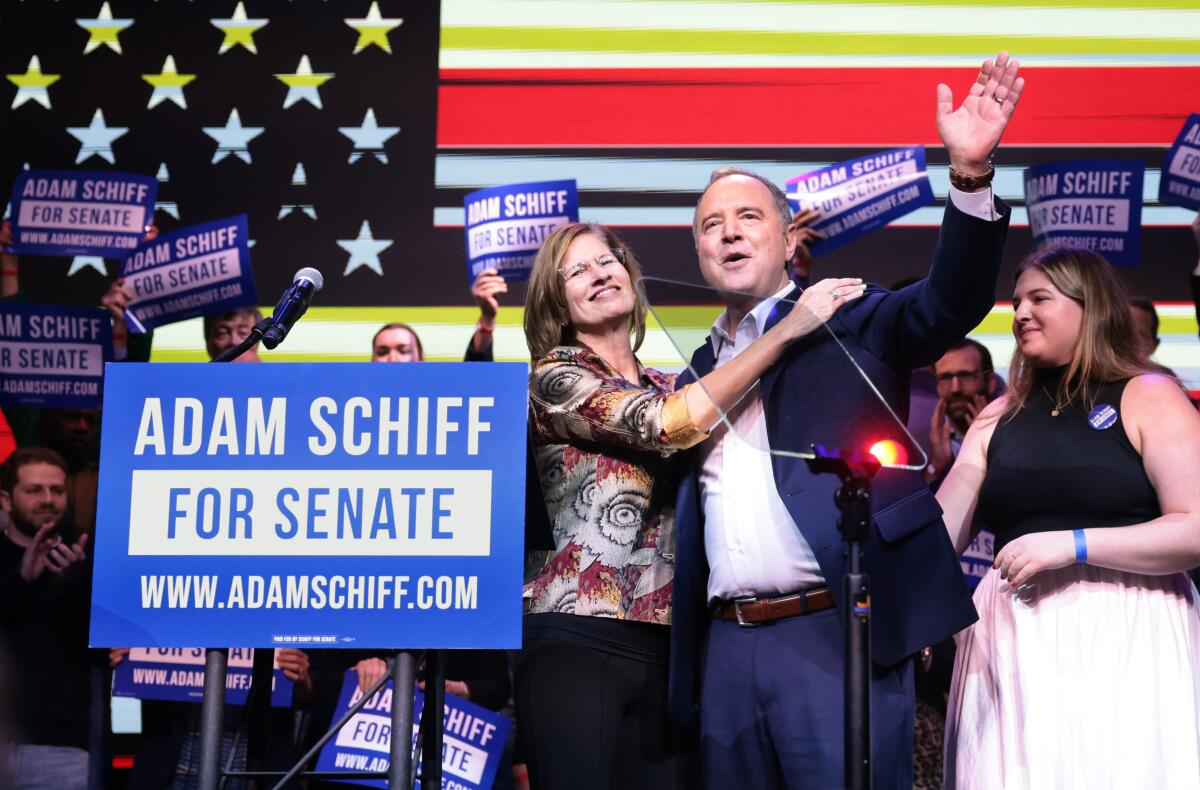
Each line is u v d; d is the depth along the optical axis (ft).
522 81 16.60
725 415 7.31
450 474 6.37
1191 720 7.41
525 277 14.20
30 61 16.96
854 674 6.18
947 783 8.09
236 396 6.48
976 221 7.16
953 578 7.32
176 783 11.89
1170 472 7.64
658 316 7.47
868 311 7.66
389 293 16.37
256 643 6.26
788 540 7.40
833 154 16.20
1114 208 13.47
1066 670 7.59
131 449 6.46
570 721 7.47
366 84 16.75
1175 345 15.39
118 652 12.58
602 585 7.66
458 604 6.26
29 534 12.89
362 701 6.48
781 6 16.44
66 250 14.87
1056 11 16.15
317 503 6.37
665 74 16.48
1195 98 15.90
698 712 7.77
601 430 7.70
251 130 16.76
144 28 16.98
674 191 16.29
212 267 14.57
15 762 11.41
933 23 16.28
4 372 14.55
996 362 15.49
